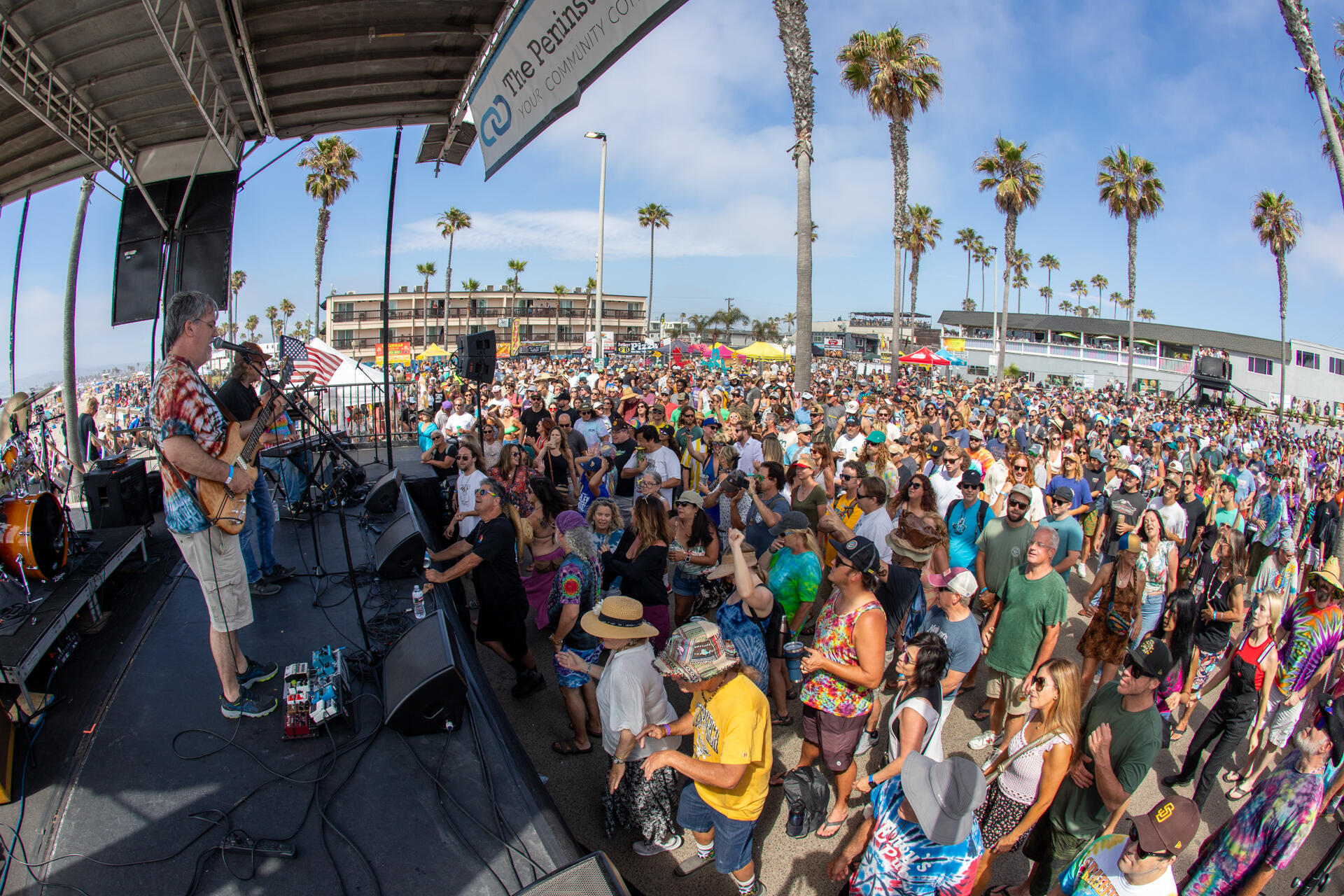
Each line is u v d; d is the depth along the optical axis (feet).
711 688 9.86
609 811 12.10
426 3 15.02
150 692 11.14
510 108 16.46
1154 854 7.70
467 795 9.12
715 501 23.70
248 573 15.12
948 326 214.07
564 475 28.35
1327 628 13.44
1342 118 39.45
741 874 10.55
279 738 10.11
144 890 7.35
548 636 19.99
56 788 8.87
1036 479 30.01
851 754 12.30
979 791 8.15
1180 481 24.71
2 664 9.50
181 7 13.48
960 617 13.93
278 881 7.58
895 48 80.69
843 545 11.75
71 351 24.06
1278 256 123.24
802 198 52.60
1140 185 124.77
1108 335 178.09
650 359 149.48
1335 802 13.00
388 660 11.40
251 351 11.16
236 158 19.98
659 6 10.85
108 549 14.43
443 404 40.29
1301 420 122.52
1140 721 9.50
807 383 53.26
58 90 15.28
